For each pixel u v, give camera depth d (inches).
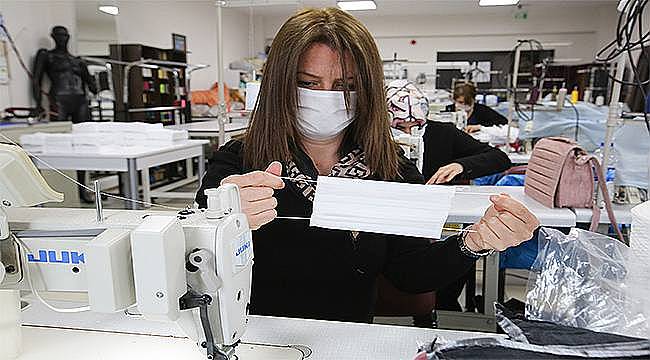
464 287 91.7
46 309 39.7
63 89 217.8
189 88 302.0
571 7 398.0
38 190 29.2
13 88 206.8
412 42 443.2
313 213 37.7
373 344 34.3
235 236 29.4
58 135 126.3
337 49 43.8
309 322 37.8
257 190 35.8
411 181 50.4
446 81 302.4
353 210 37.3
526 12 413.7
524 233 36.8
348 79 45.0
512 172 104.5
